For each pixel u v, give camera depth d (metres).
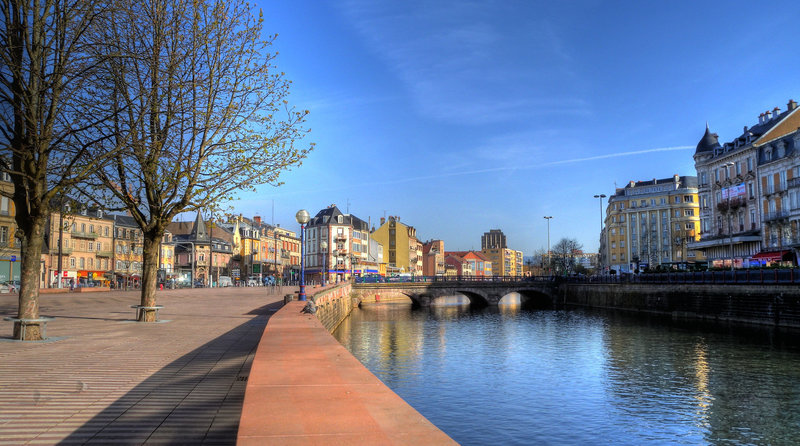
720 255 67.31
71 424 6.18
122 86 15.54
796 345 30.77
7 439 5.60
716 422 17.06
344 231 104.62
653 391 21.08
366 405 4.46
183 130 16.69
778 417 17.42
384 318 56.69
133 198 17.27
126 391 7.81
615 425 16.94
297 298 26.45
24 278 13.01
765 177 57.56
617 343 34.19
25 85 12.84
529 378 23.86
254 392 4.96
